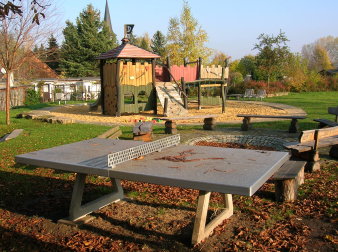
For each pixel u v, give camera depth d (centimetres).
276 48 3647
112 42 5053
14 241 386
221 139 1027
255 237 379
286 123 1345
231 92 3603
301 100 2630
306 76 3869
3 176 642
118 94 1770
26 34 1379
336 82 3853
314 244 360
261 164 353
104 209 477
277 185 488
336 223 409
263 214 443
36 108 2381
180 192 539
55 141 991
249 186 273
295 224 409
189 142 986
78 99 3591
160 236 391
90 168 358
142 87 1864
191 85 2058
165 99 1733
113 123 1497
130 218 444
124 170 339
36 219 447
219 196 518
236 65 5931
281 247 357
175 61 3912
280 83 3688
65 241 387
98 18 4997
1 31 1326
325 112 1733
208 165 354
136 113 1952
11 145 933
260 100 2770
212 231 395
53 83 3612
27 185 588
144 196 526
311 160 634
